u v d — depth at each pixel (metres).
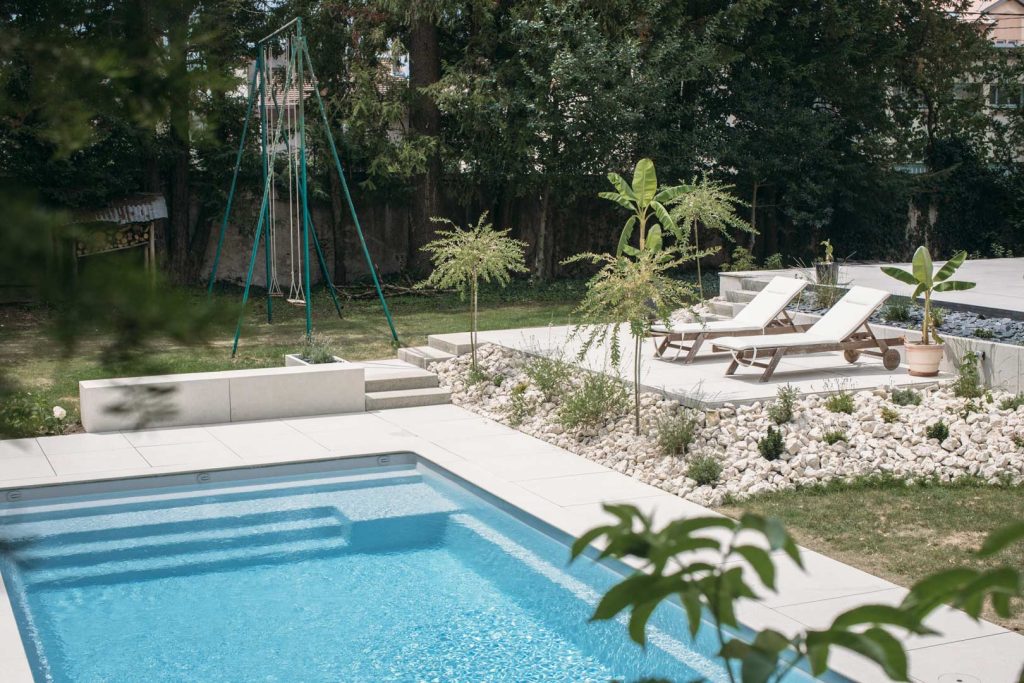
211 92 1.45
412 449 10.70
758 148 24.59
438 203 23.25
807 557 7.28
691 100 24.62
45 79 1.36
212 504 9.38
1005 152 27.16
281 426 11.78
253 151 21.44
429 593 7.31
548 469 9.87
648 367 12.62
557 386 12.08
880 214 26.81
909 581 6.82
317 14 21.30
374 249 23.81
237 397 11.98
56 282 1.16
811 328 12.27
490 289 22.89
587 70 21.17
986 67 26.70
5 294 1.18
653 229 11.83
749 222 25.94
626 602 1.13
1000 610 1.08
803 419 10.09
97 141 1.43
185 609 7.11
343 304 21.06
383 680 6.02
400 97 22.30
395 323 18.42
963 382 10.61
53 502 9.36
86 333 1.17
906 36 26.17
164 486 9.84
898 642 1.09
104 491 9.63
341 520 8.93
